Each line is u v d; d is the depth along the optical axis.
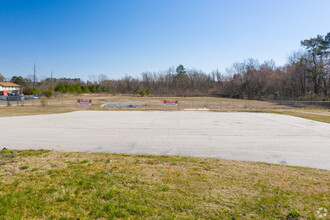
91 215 3.52
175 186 4.69
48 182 4.71
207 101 46.09
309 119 19.20
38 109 26.73
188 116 20.84
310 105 35.44
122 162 6.48
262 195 4.32
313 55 48.03
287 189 4.64
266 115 22.28
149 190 4.44
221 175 5.48
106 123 16.06
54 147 9.11
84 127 14.23
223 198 4.17
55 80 115.88
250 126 15.12
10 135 11.43
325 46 44.69
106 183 4.73
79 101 31.36
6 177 4.96
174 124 15.80
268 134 12.44
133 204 3.86
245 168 6.21
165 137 11.47
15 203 3.76
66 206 3.75
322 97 41.03
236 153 8.66
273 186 4.80
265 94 61.25
